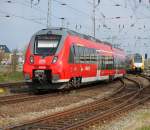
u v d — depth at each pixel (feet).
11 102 63.87
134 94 86.94
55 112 54.49
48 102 66.39
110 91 95.35
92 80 103.40
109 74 125.08
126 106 62.23
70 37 85.56
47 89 88.58
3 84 107.04
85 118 48.52
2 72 167.53
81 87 104.63
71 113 52.90
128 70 224.53
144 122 47.34
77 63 88.53
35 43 83.25
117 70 141.18
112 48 134.41
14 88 96.27
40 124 42.96
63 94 82.02
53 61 80.28
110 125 45.09
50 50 81.56
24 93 82.69
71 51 84.58
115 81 144.46
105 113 53.31
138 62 225.56
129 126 44.37
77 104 65.82
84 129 41.24
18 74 158.61
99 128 42.60
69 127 40.73
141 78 171.42
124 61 163.02
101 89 101.35
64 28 86.74
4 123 44.52
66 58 81.92
